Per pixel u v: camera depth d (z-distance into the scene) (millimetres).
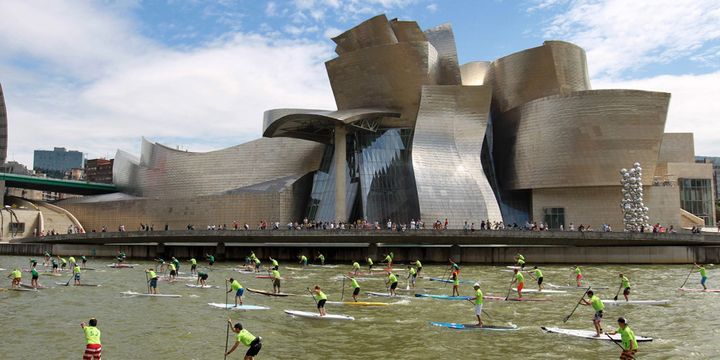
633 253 48531
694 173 75750
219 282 35875
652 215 66625
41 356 17344
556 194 68250
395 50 65438
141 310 25203
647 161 64312
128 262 51188
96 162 196500
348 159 69062
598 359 17125
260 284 34812
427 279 37750
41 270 42844
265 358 17234
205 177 78375
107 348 18297
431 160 64188
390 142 67812
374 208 64375
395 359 17094
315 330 21156
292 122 62312
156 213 77125
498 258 49625
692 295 30406
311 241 51750
